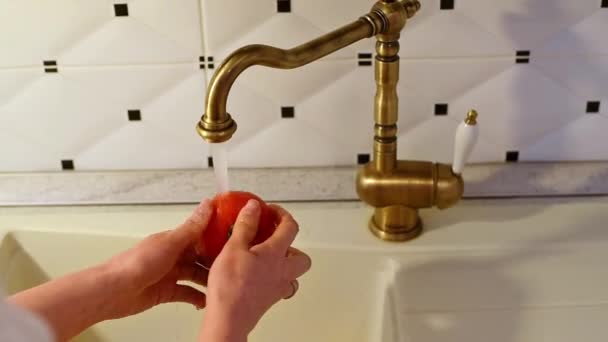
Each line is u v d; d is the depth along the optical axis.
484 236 0.74
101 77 0.78
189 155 0.82
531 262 0.72
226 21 0.75
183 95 0.79
